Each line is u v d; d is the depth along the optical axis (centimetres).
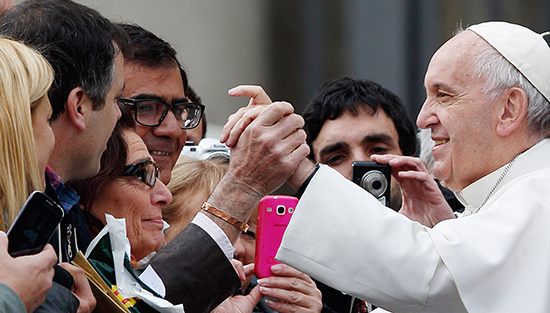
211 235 795
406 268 777
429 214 1013
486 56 860
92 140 718
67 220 717
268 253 891
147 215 875
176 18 2720
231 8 2789
